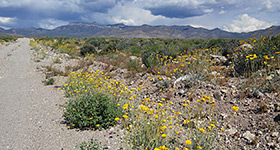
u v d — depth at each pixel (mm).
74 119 4723
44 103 6754
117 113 4957
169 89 6570
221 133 4184
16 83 9781
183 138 4008
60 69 12641
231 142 3893
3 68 13430
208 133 3795
